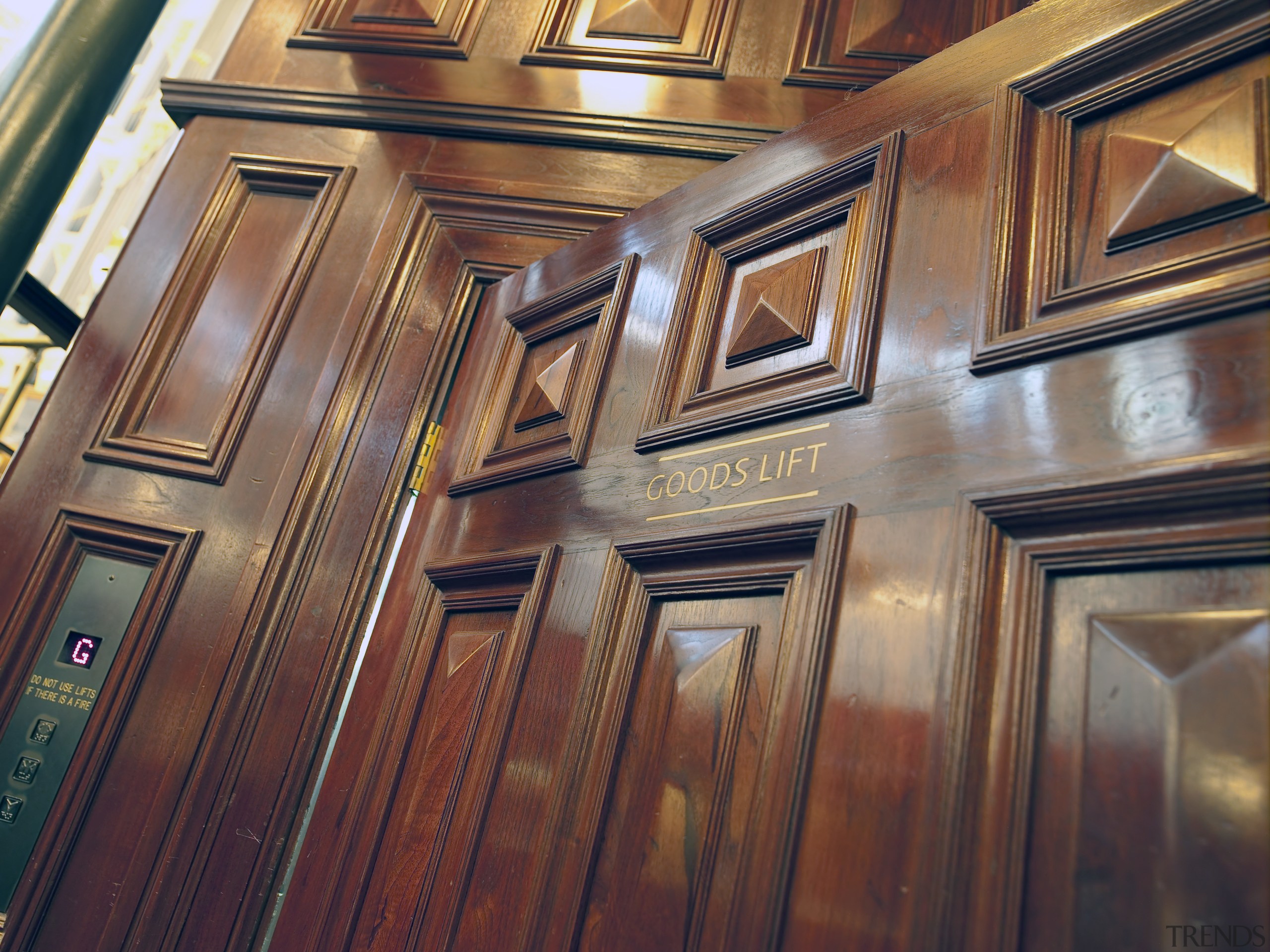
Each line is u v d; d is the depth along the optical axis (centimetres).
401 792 103
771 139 113
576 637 93
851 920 59
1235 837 46
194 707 123
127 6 158
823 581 73
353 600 128
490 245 150
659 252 117
